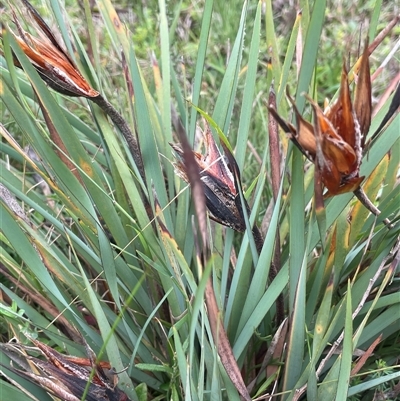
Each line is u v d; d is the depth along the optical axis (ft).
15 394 0.69
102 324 0.67
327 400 0.70
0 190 0.73
